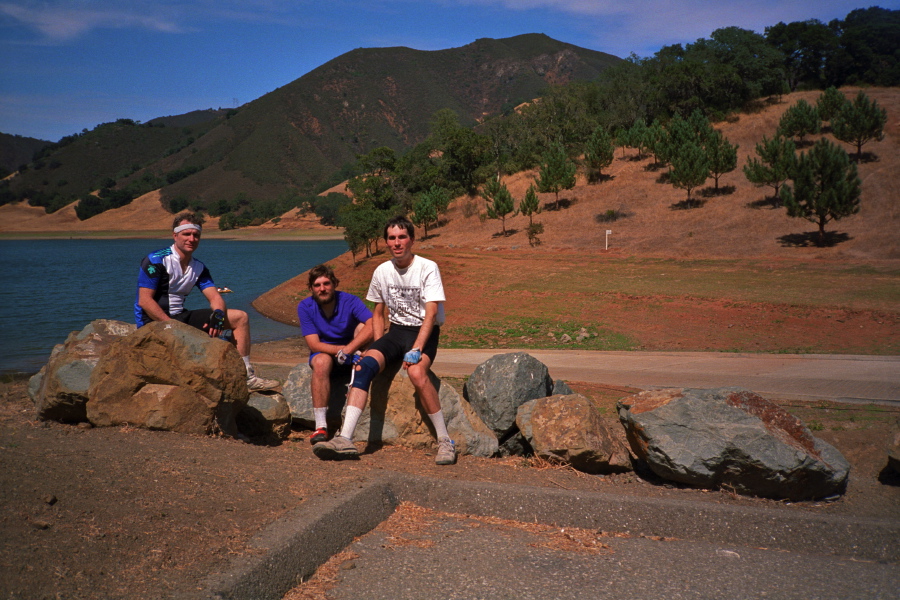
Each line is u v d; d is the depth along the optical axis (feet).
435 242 207.51
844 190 130.41
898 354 51.90
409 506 13.60
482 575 9.87
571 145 271.08
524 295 105.09
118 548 9.16
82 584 8.10
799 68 329.11
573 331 77.30
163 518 10.37
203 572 8.80
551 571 10.07
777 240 143.33
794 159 139.23
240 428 18.17
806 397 30.81
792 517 12.39
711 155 186.50
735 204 175.94
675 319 79.10
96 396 16.02
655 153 214.69
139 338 16.06
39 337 99.25
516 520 13.09
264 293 163.02
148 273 17.22
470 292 113.50
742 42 274.77
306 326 17.13
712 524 12.55
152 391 16.08
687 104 264.93
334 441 15.31
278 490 12.46
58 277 231.71
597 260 140.56
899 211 145.79
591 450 16.46
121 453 13.55
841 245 131.75
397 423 17.35
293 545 9.95
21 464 11.77
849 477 17.89
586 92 311.27
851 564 10.97
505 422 18.31
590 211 199.82
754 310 78.79
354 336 17.16
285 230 640.99
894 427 22.53
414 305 16.25
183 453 14.16
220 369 16.24
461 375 40.14
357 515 11.93
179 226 17.39
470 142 274.57
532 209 187.62
